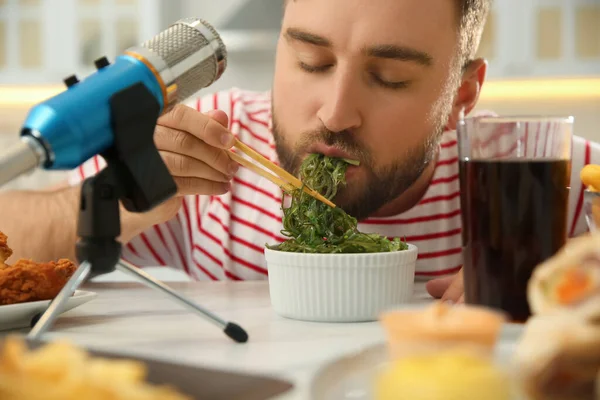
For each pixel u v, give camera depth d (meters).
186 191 1.21
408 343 0.58
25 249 1.47
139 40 3.14
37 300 0.94
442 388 0.53
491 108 3.29
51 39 3.19
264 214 1.66
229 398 0.58
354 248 1.00
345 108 1.20
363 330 0.93
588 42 2.95
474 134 0.89
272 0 2.93
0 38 3.24
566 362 0.62
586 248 0.66
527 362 0.63
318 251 0.99
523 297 0.87
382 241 1.04
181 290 1.25
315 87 1.23
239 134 1.72
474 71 1.50
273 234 1.65
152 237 1.75
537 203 0.86
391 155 1.28
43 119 0.77
